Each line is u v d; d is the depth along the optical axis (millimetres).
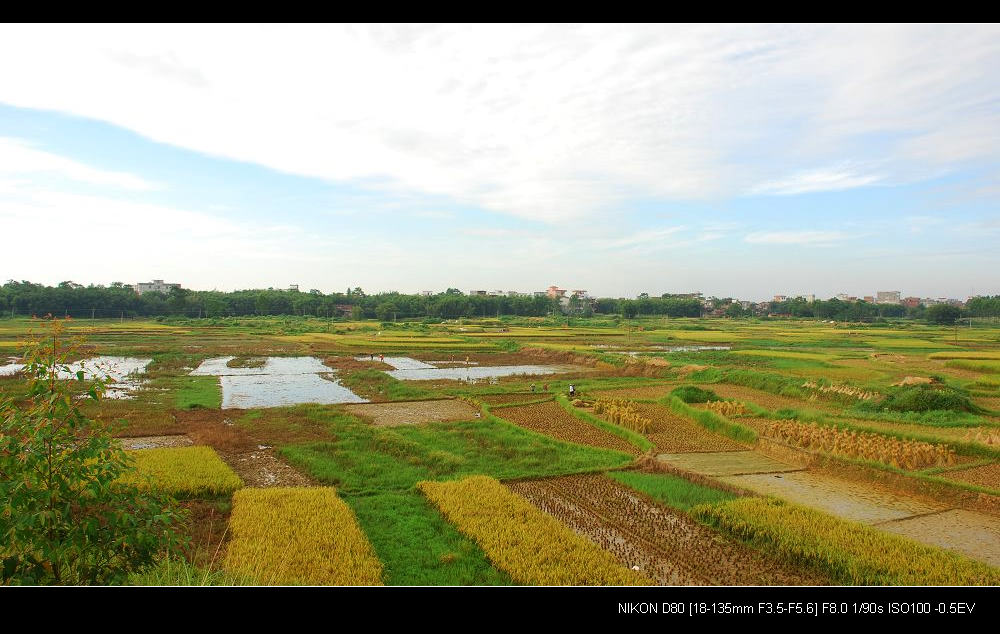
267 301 160500
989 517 16781
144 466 19875
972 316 154625
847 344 80125
